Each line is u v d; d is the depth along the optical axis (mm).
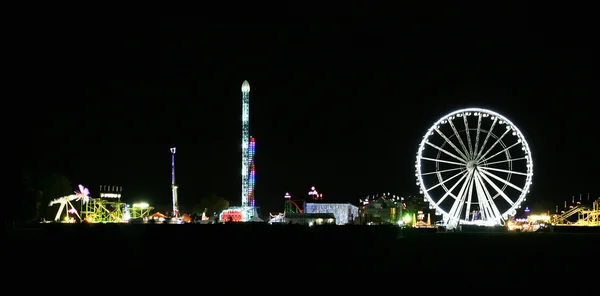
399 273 32688
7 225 50406
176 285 26656
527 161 98750
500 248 54812
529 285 28766
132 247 39344
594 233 93500
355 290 26344
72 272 29797
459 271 34375
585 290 27453
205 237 41562
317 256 39719
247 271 31312
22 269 30547
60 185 136125
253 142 149625
